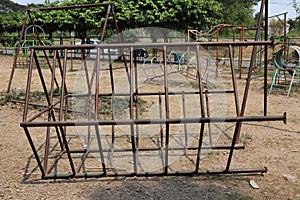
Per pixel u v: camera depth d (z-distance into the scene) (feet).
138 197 8.89
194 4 49.26
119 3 51.06
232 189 9.36
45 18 57.00
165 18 48.78
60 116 9.55
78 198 8.86
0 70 42.78
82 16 52.95
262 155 12.00
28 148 12.71
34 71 41.50
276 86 29.50
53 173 10.36
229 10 99.50
